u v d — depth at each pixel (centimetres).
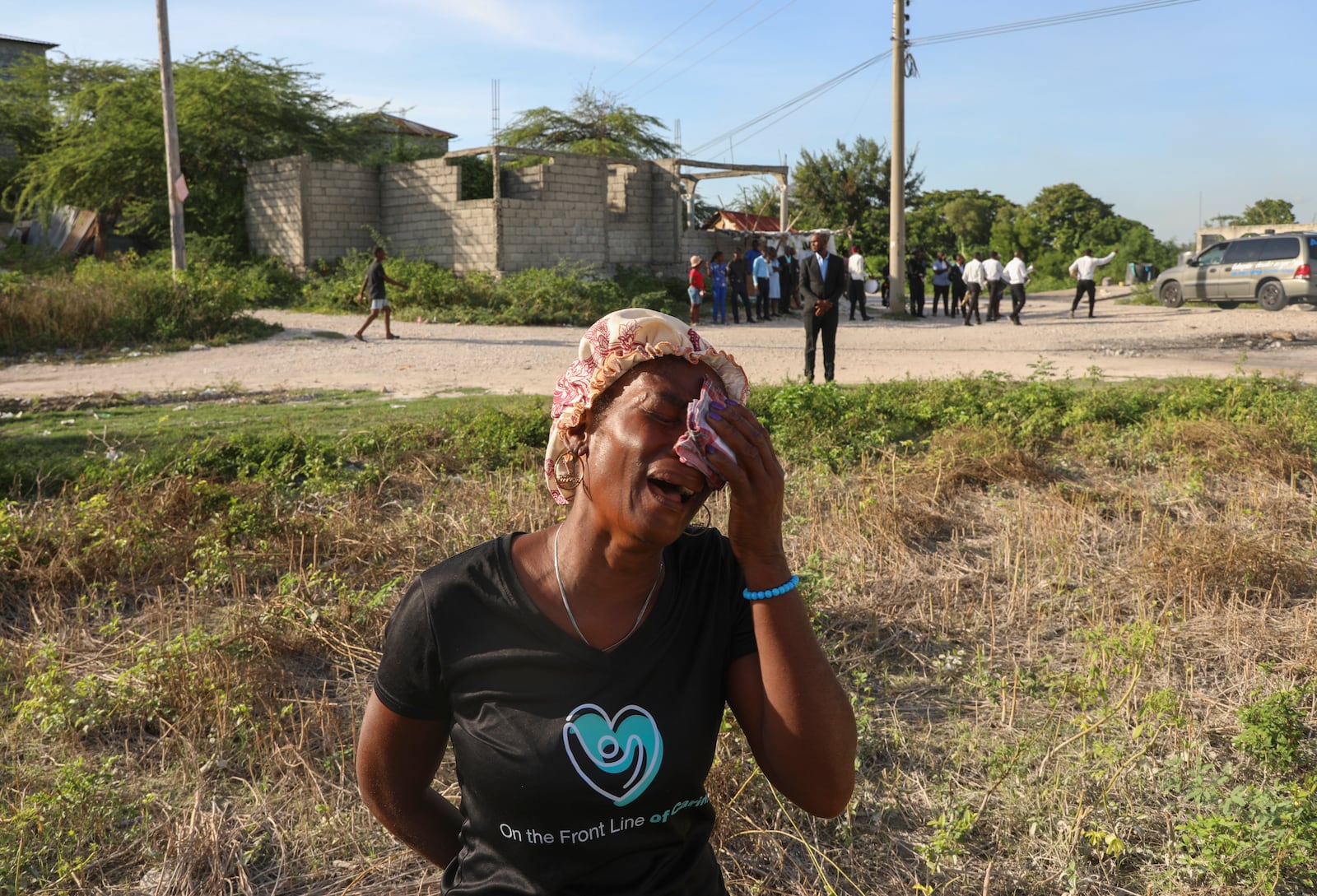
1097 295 3750
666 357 159
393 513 745
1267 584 592
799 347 1977
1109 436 961
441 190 2775
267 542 639
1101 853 347
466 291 2436
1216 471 849
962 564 633
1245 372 1511
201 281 2003
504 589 171
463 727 172
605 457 157
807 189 5716
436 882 337
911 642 522
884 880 340
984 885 330
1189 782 374
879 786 386
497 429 931
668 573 173
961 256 2848
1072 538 664
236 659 477
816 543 652
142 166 2911
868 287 3850
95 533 630
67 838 355
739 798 370
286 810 377
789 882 338
